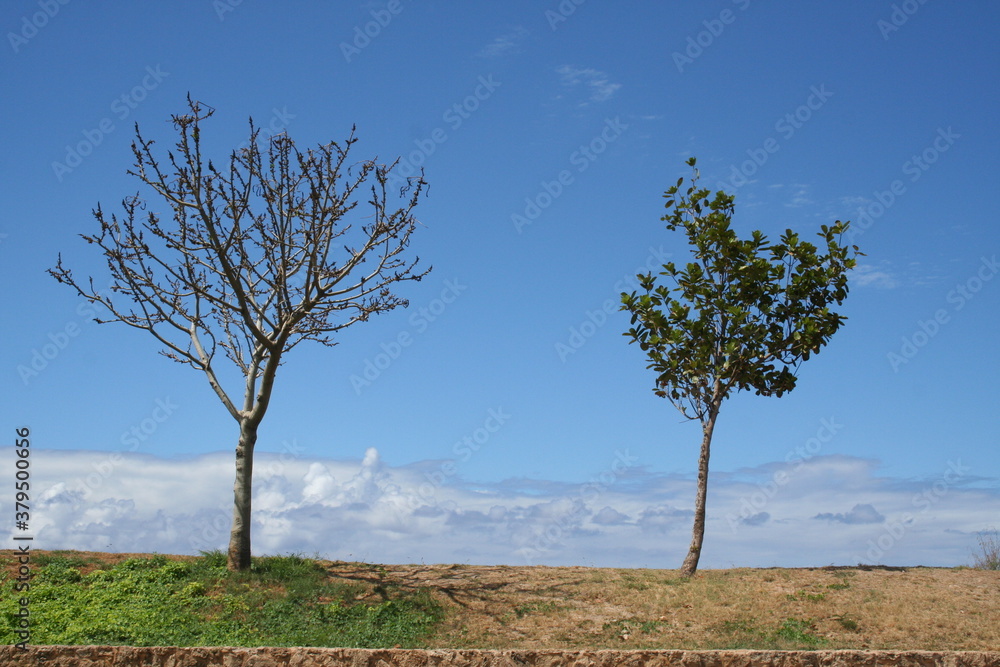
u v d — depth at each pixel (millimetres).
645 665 10422
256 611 14844
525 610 15750
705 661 10422
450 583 17297
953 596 16203
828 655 10422
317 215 16594
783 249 19047
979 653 10367
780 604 15828
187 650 10617
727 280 19219
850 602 15820
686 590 16875
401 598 16062
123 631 13031
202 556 17594
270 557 17891
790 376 19031
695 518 18688
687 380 19156
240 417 17453
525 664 10398
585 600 16375
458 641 14055
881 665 10391
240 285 16250
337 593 16047
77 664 10539
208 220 15516
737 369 18734
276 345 16812
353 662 10477
